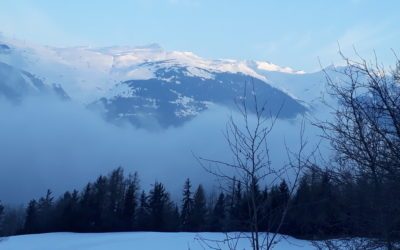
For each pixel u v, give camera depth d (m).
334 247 5.62
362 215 5.50
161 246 33.25
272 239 4.55
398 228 5.43
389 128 5.22
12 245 40.44
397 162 5.17
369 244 5.57
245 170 4.64
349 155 5.30
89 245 37.47
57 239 44.25
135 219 57.66
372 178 5.33
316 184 5.35
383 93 5.19
